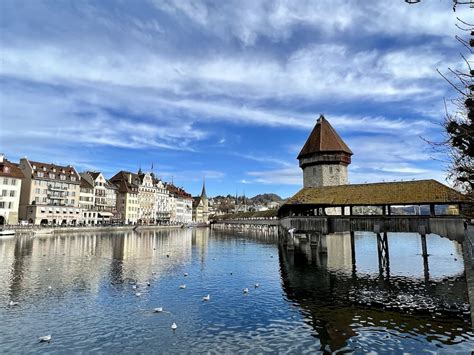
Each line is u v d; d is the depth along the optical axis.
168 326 16.34
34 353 13.28
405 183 34.47
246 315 18.08
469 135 5.42
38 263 33.56
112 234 78.56
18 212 81.94
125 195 117.94
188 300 20.88
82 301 20.31
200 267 33.28
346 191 37.56
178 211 162.25
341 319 17.44
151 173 150.38
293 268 32.97
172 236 79.44
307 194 40.16
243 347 14.00
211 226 158.12
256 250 49.41
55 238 62.53
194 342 14.48
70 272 29.25
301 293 22.83
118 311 18.52
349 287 24.64
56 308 18.88
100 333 15.36
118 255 40.94
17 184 77.50
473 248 12.38
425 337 14.90
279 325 16.58
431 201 30.48
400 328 16.06
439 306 19.61
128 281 26.03
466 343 14.16
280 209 46.22
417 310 18.88
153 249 48.81
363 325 16.52
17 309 18.64
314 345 14.19
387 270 31.66
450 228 29.62
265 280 27.11
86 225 83.94
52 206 87.44
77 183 96.75
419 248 51.19
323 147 65.75
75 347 13.87
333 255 42.91
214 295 22.17
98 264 33.81
